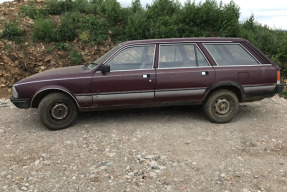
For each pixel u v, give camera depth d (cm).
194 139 465
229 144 444
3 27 941
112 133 495
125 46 526
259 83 536
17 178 349
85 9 1109
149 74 511
